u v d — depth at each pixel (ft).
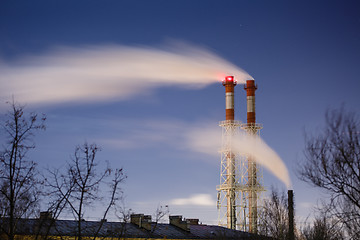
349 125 101.55
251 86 543.80
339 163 100.53
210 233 300.20
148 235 249.96
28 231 129.59
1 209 122.52
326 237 124.47
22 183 120.37
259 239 259.39
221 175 525.34
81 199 133.59
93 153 136.05
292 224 213.46
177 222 294.87
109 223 249.96
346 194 100.68
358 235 106.52
